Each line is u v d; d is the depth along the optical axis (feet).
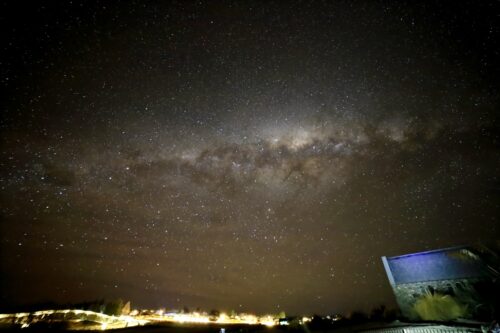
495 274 66.74
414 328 56.13
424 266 78.64
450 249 76.43
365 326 68.64
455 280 71.51
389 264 85.30
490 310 61.62
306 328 77.92
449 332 52.49
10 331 87.25
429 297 72.08
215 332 84.84
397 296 80.02
